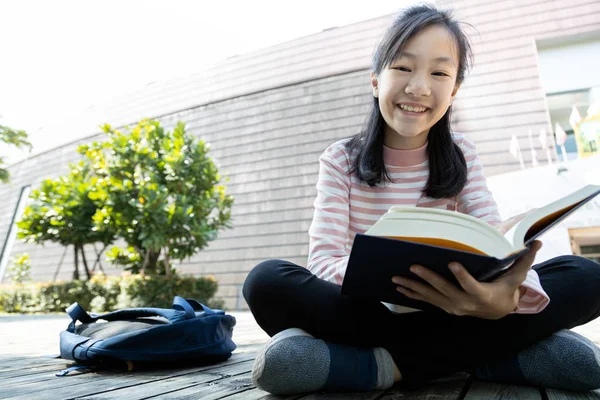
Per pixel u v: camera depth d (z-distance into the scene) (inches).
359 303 32.7
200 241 224.5
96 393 34.7
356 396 32.4
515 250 23.3
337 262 33.8
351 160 40.1
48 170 430.9
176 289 220.2
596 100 243.6
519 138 237.8
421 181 39.6
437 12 36.3
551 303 32.6
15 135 341.4
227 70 353.1
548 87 251.4
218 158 327.0
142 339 46.8
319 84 311.0
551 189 191.3
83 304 241.6
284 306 33.6
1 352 69.5
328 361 31.5
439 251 22.6
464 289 24.5
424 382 35.3
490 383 36.1
